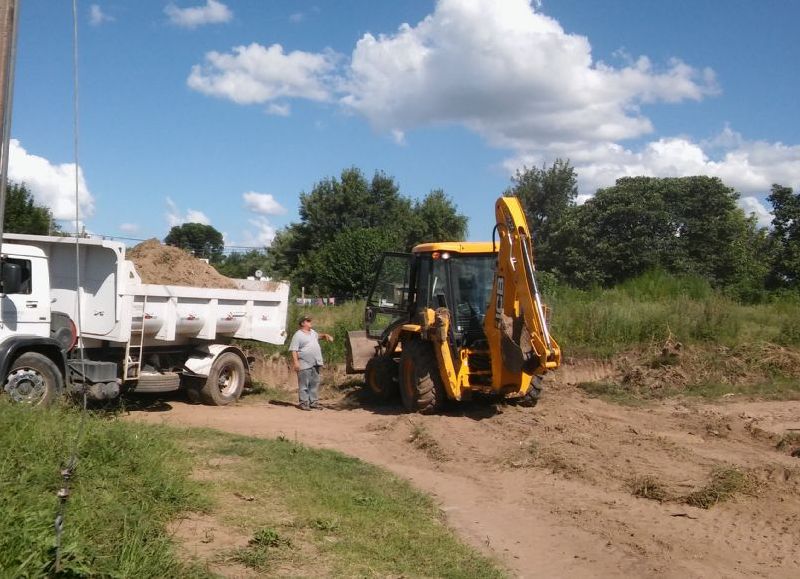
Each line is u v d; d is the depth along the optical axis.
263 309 13.73
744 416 12.05
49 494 5.04
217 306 12.68
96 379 10.55
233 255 63.75
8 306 9.79
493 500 7.47
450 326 11.16
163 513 5.48
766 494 7.30
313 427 11.01
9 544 3.98
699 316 17.25
